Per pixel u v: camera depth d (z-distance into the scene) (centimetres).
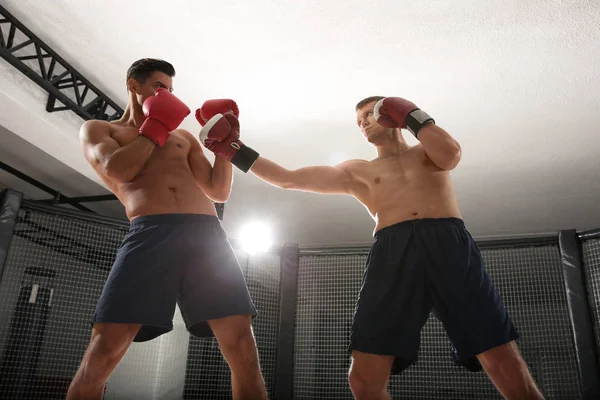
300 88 469
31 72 406
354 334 198
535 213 719
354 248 428
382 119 217
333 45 414
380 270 203
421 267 197
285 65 440
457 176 629
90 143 191
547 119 506
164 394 529
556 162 588
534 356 415
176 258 182
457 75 446
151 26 401
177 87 476
